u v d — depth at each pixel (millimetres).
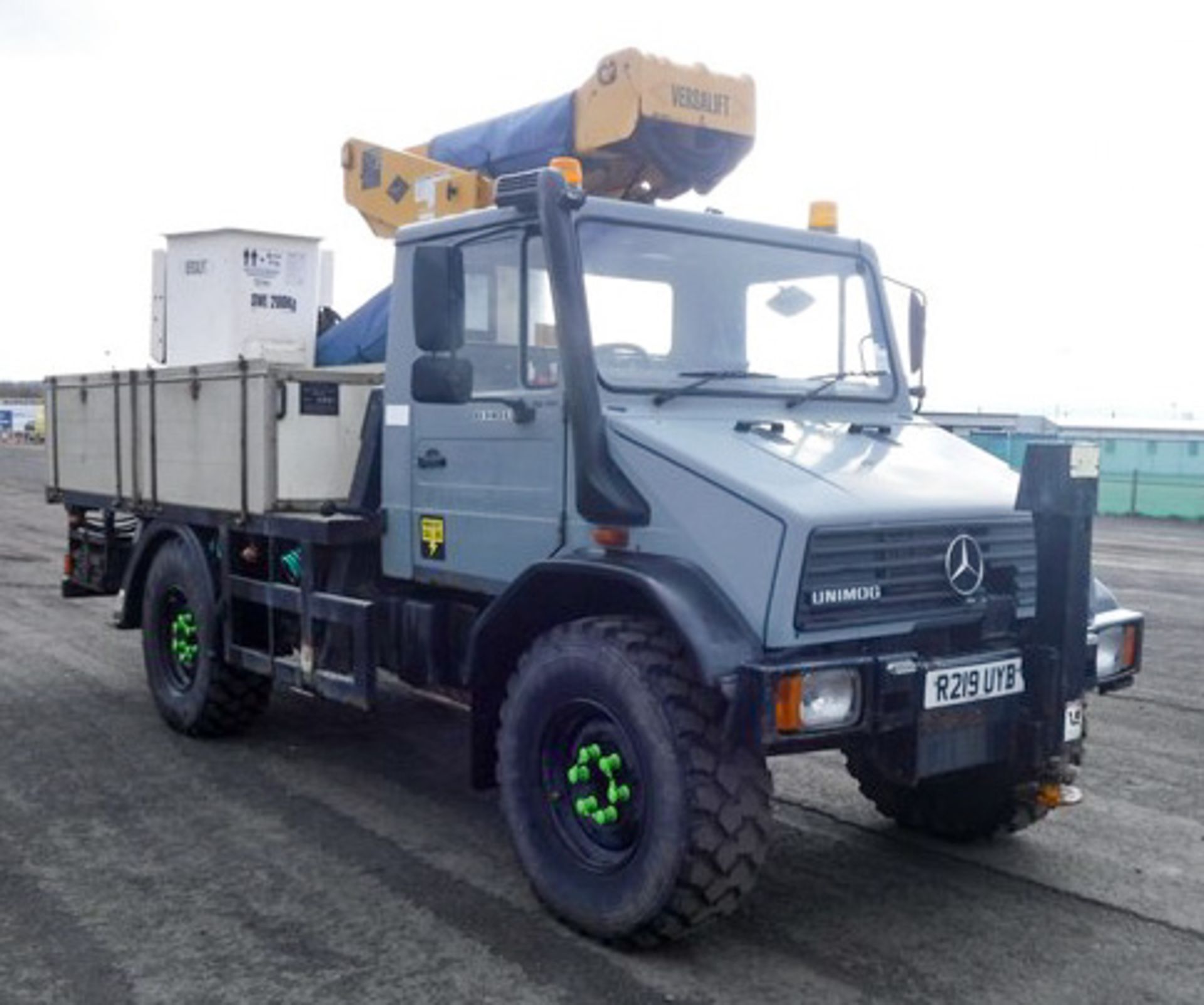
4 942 4105
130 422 7188
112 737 6738
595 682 4066
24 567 13992
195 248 7258
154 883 4641
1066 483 4168
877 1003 3771
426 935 4207
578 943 4160
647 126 5684
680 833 3824
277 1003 3703
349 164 7109
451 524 5066
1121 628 4719
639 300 4621
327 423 6035
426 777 6074
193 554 6562
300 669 5797
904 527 4047
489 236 4820
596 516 4293
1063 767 4395
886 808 5383
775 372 4977
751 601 3887
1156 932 4348
